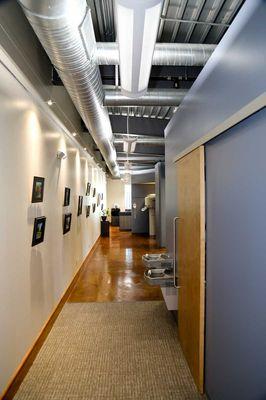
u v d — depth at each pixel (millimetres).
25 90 2242
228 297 1527
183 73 3615
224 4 2309
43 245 2750
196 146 2025
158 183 8023
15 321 2018
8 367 1891
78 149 4969
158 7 1325
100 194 9406
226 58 1512
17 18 2018
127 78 2158
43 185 2676
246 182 1302
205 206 1911
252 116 1234
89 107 2822
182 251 2543
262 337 1166
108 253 7250
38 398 1959
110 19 2539
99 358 2445
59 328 3018
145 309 3553
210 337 1843
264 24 1104
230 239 1492
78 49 1729
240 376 1379
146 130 5516
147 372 2254
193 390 2035
